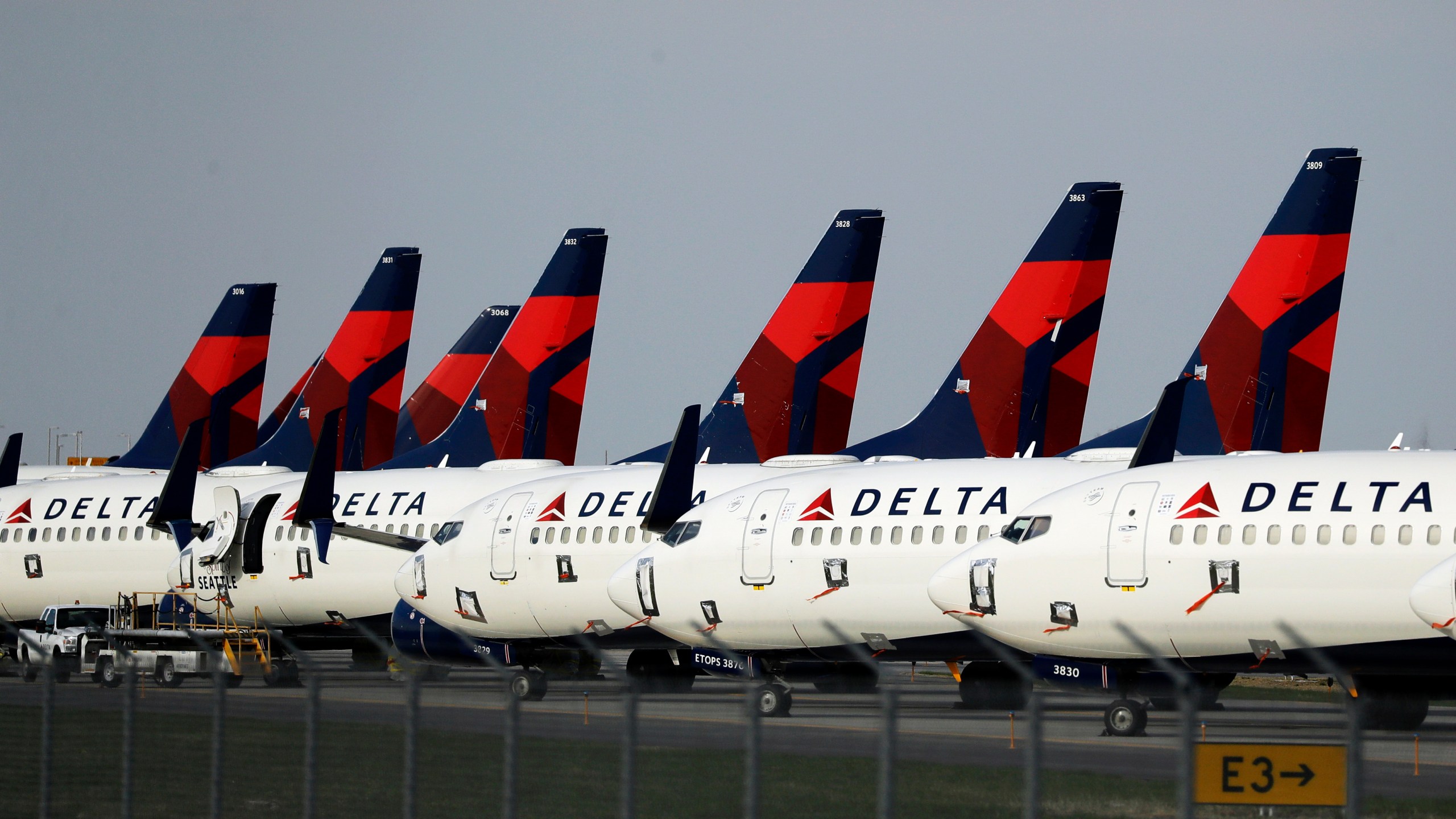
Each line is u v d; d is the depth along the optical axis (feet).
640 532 607.78
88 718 451.94
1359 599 441.27
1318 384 618.85
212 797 285.84
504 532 630.33
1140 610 471.21
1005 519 524.93
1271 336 621.31
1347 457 463.42
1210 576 460.14
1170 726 468.34
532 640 634.84
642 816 297.53
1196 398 629.10
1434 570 422.82
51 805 297.74
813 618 548.72
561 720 448.24
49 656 310.04
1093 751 359.05
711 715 514.27
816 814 298.56
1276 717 485.56
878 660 557.33
